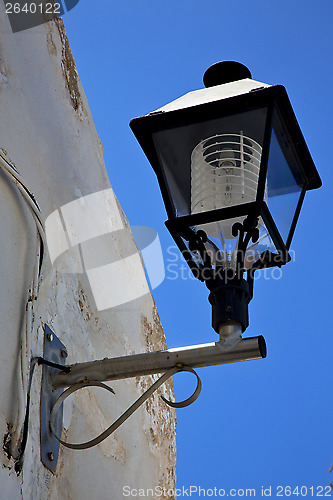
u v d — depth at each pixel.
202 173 2.20
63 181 2.76
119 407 2.82
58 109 2.86
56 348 2.30
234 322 2.05
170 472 3.26
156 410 3.24
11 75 2.49
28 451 2.04
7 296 2.05
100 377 2.17
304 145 2.26
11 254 2.11
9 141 2.34
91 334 2.69
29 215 2.23
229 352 2.05
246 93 2.21
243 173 2.17
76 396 2.46
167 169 2.22
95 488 2.48
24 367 2.02
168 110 2.27
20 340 2.05
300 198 2.26
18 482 1.95
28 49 2.71
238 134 2.22
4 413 1.94
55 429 2.21
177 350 2.10
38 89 2.71
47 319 2.34
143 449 3.00
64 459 2.28
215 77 2.50
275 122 2.23
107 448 2.66
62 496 2.22
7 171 2.14
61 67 3.00
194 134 2.25
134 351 3.11
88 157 3.09
